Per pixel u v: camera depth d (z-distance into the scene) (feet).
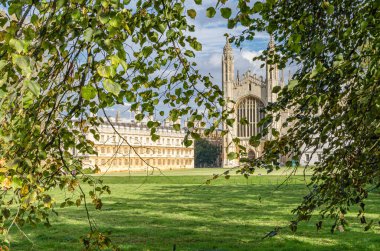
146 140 422.41
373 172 20.51
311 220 62.90
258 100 428.15
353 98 17.69
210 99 18.67
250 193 118.32
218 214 74.28
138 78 18.13
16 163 12.82
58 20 11.95
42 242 50.03
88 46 13.12
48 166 18.45
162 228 60.23
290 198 101.81
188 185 158.30
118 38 11.84
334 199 21.07
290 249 45.57
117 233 56.39
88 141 19.31
